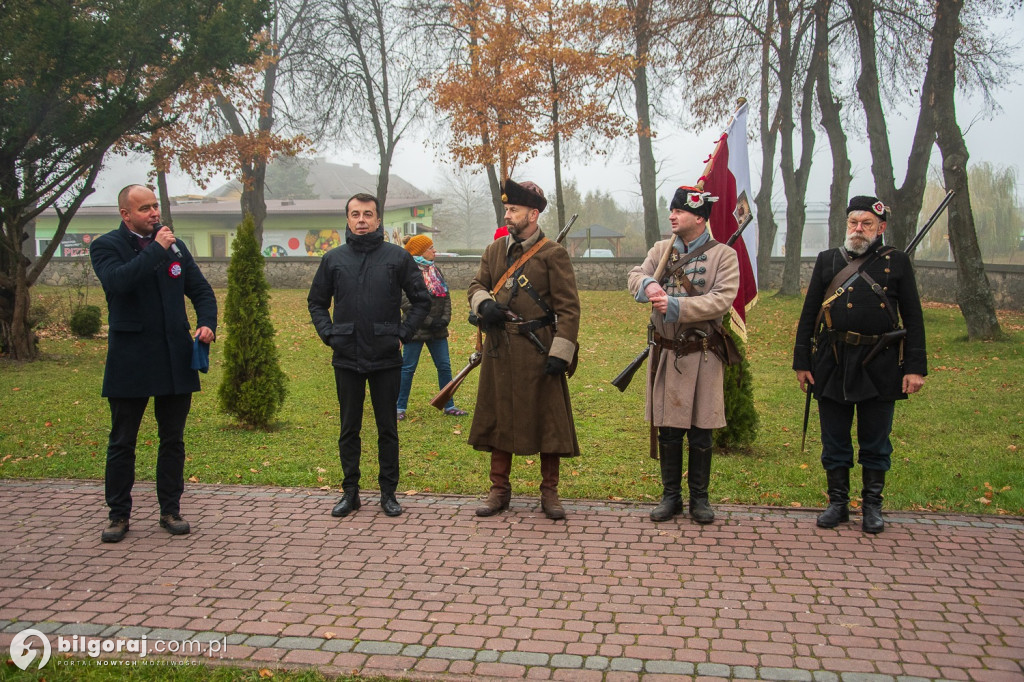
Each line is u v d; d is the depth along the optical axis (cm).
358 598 377
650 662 317
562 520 484
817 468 591
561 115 2206
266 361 712
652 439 480
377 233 494
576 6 2069
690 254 471
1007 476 556
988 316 1247
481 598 377
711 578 399
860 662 318
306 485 557
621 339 1328
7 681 304
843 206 1805
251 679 307
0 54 952
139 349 444
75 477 577
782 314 1692
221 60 1104
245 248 709
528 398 478
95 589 387
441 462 612
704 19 1892
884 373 456
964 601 372
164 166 2305
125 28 1007
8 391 884
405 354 750
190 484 559
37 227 4016
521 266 482
